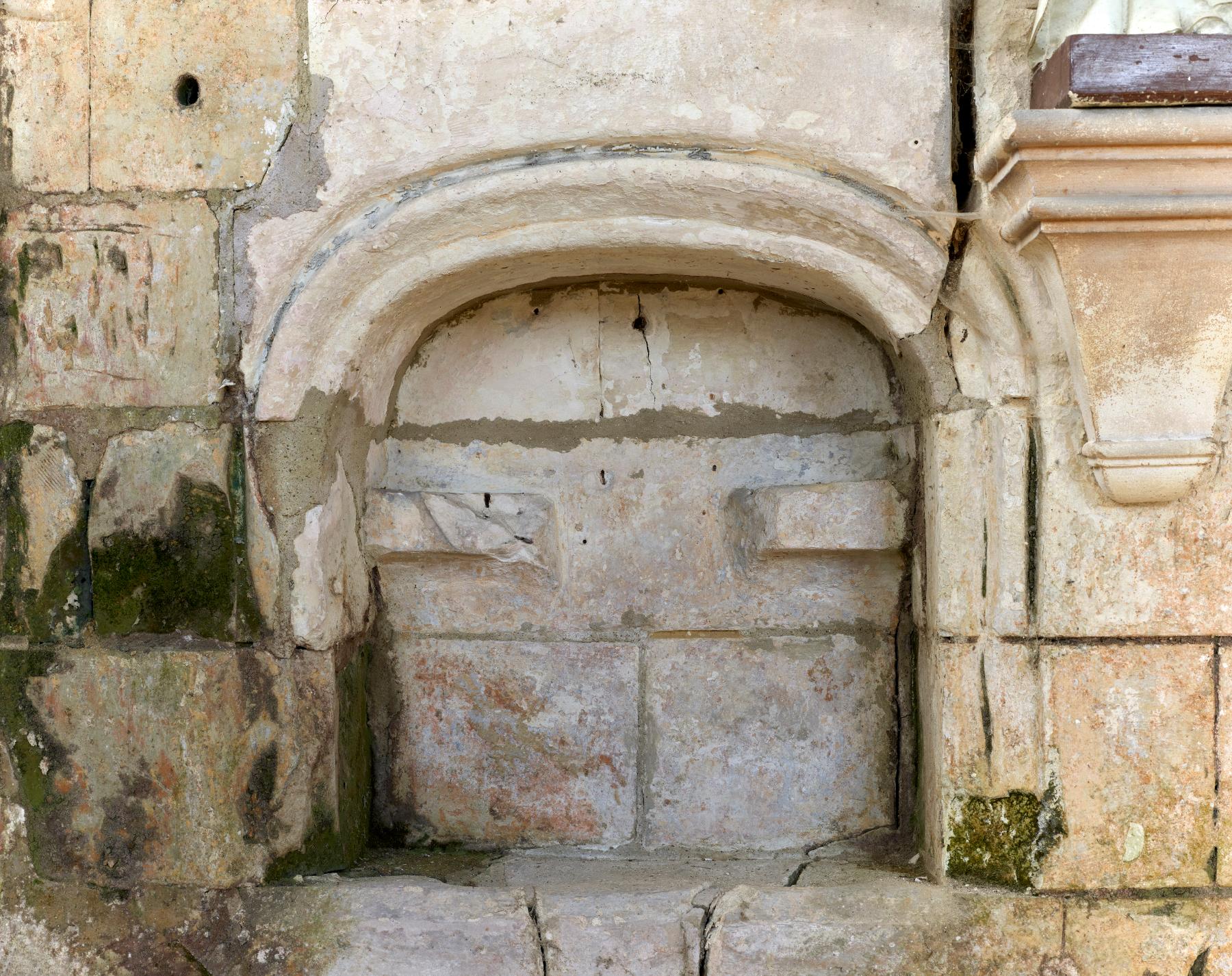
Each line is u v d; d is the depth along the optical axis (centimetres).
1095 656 177
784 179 178
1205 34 156
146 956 185
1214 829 176
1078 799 178
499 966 182
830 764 212
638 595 213
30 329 188
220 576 185
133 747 187
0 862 190
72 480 188
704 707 212
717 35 176
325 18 181
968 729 184
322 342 187
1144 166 155
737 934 181
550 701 213
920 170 175
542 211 185
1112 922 177
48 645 189
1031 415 179
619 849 212
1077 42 153
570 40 178
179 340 185
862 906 183
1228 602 175
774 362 212
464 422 214
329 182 182
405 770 215
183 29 184
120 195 185
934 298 182
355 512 202
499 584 213
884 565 208
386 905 185
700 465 213
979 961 177
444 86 180
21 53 188
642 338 213
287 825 187
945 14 176
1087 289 161
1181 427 165
